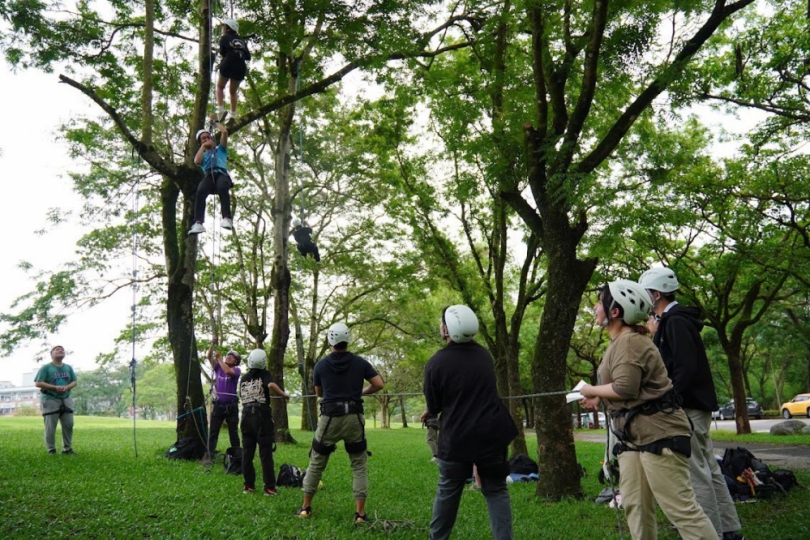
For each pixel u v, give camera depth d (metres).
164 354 25.83
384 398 48.59
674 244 22.52
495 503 4.51
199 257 23.64
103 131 17.77
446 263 18.11
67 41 12.30
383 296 27.94
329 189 23.48
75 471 8.80
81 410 104.06
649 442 3.79
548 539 5.97
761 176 17.67
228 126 11.78
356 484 6.52
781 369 55.94
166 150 14.94
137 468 9.59
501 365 17.06
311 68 15.09
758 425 36.31
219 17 11.59
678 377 5.03
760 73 14.80
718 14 8.05
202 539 5.40
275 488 7.85
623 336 3.96
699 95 14.97
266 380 7.93
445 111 10.37
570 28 10.91
